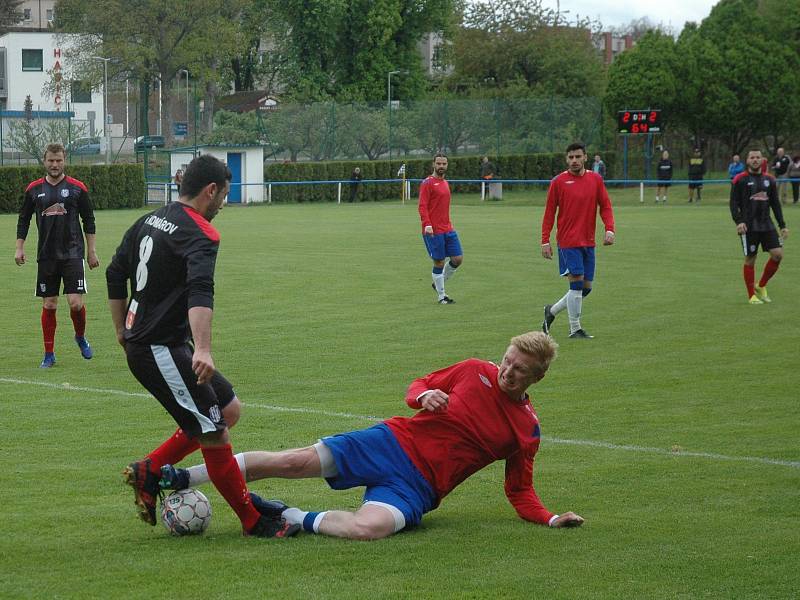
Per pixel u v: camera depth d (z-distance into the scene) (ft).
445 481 28.04
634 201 217.15
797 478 34.09
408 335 63.87
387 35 331.16
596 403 45.55
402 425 28.40
